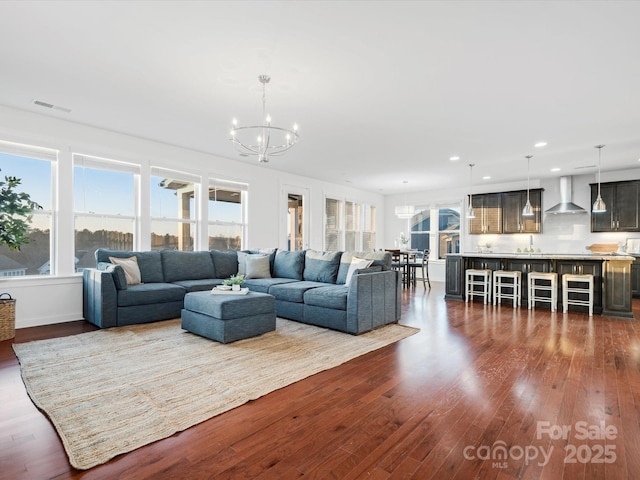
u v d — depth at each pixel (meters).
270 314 3.77
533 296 5.50
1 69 2.98
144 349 3.20
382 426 1.93
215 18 2.28
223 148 5.54
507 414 2.06
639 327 4.23
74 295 4.34
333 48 2.63
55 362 2.84
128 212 5.00
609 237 7.03
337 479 1.49
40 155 4.15
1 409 2.07
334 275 4.84
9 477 1.48
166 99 3.60
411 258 8.96
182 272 5.04
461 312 5.16
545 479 1.50
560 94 3.42
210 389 2.37
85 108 3.88
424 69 2.94
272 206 7.03
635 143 5.06
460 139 4.91
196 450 1.69
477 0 2.09
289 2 2.12
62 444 1.72
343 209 8.92
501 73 3.01
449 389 2.41
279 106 3.76
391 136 4.80
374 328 4.09
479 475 1.52
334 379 2.58
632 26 2.33
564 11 2.19
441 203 9.45
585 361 2.98
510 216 7.96
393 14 2.23
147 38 2.51
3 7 2.16
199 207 5.80
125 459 1.61
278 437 1.81
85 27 2.38
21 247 4.09
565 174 7.27
